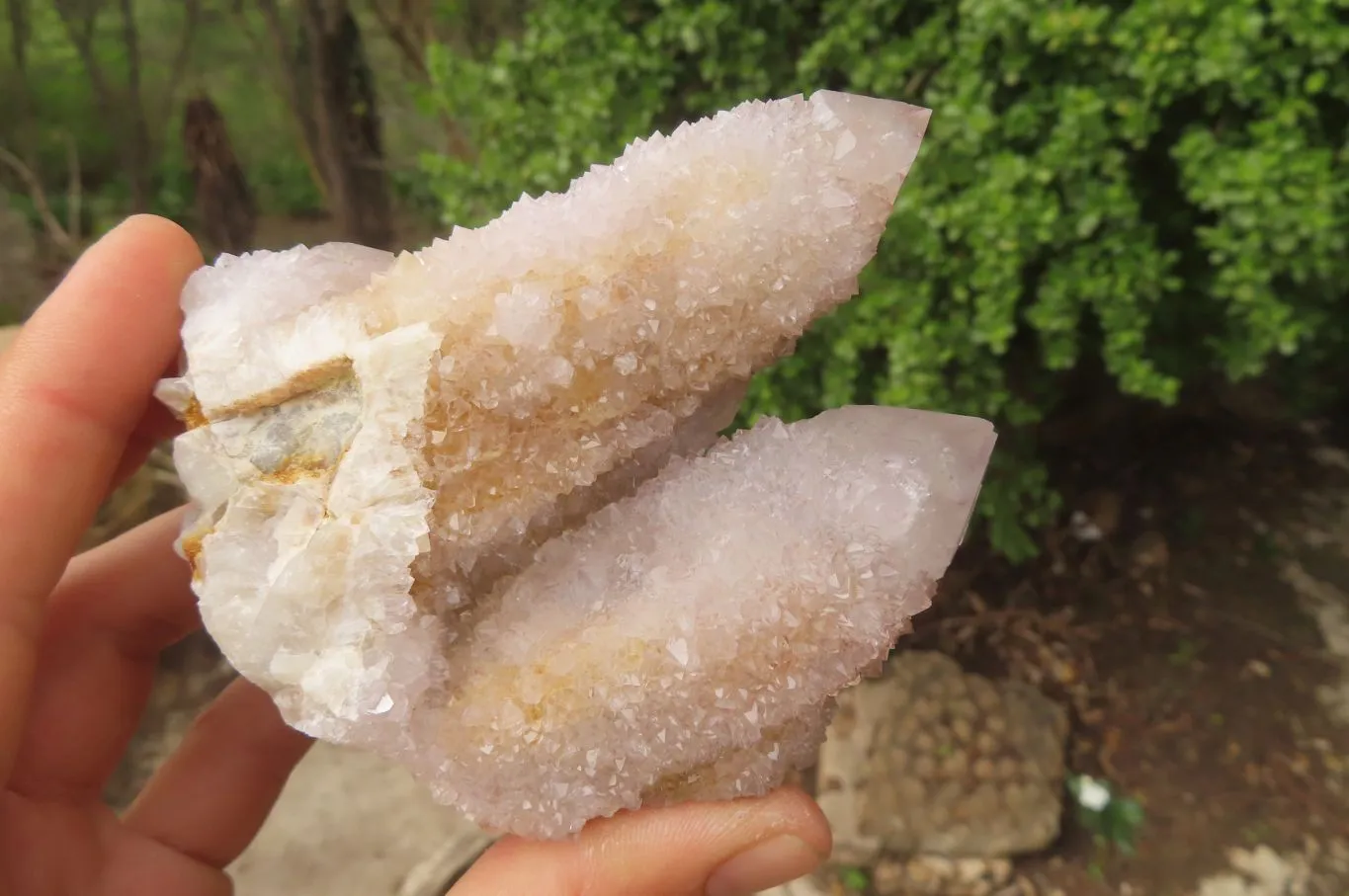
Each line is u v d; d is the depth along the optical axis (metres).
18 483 0.11
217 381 0.11
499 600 0.12
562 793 0.11
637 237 0.10
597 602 0.11
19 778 0.14
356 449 0.10
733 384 0.13
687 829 0.11
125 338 0.12
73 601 0.15
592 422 0.11
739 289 0.11
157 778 0.16
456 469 0.11
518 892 0.11
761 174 0.11
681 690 0.11
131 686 0.16
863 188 0.11
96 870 0.14
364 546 0.10
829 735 0.28
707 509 0.11
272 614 0.11
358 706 0.10
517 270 0.10
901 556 0.11
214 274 0.12
